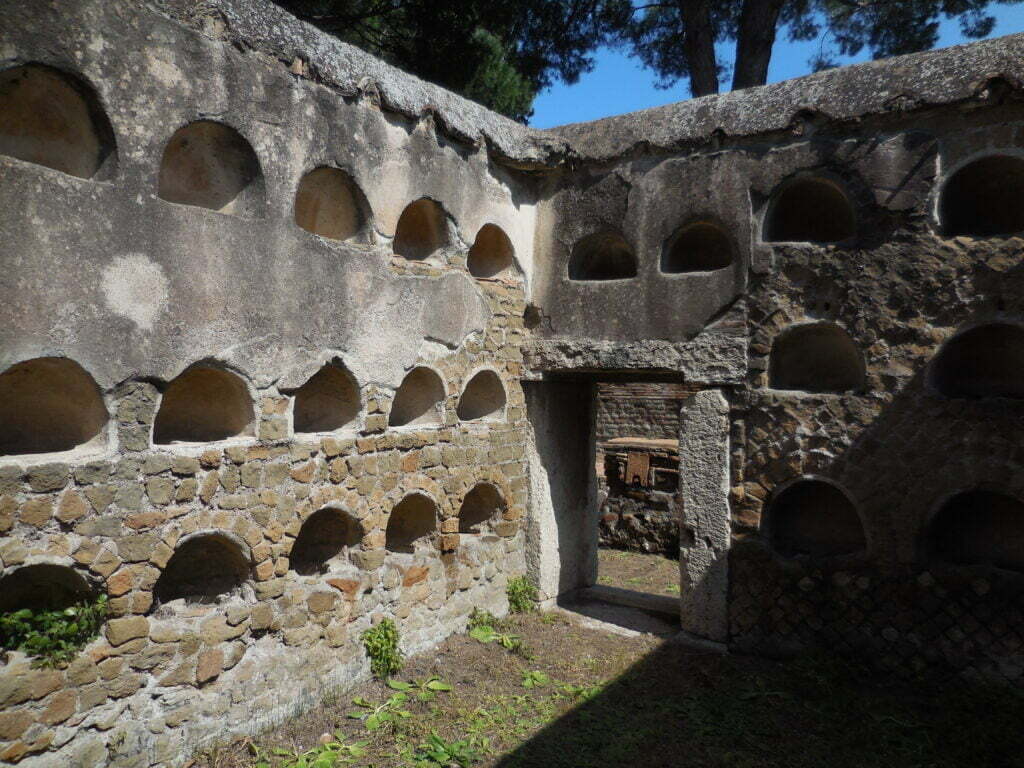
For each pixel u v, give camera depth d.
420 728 3.96
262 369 3.79
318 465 4.12
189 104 3.41
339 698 4.24
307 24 4.13
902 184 4.50
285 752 3.67
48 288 2.92
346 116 4.19
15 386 3.13
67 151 3.23
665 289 5.28
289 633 4.00
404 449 4.70
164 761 3.42
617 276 5.99
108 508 3.18
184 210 3.41
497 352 5.55
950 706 4.20
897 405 4.53
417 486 4.80
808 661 4.69
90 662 3.15
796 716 4.23
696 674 4.75
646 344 5.34
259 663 3.85
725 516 5.11
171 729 3.45
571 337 5.66
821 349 4.97
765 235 5.01
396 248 4.93
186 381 3.82
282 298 3.87
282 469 3.92
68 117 3.16
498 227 5.48
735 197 5.02
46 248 2.91
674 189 5.25
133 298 3.22
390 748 3.78
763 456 4.98
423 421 5.04
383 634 4.53
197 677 3.55
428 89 4.84
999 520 4.48
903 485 4.52
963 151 4.33
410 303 4.68
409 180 4.61
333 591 4.26
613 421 10.52
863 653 4.66
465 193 5.08
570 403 6.30
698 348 5.15
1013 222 4.55
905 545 4.52
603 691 4.51
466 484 5.24
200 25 3.45
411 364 4.71
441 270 4.95
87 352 3.06
